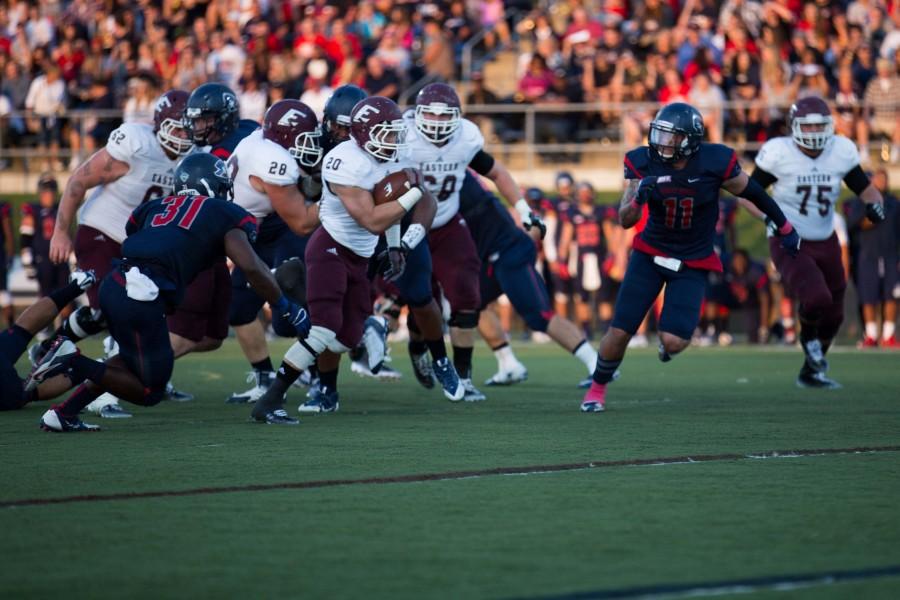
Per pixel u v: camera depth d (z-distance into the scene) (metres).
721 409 29.70
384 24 68.31
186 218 24.06
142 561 14.88
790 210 34.53
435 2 67.19
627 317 28.33
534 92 62.50
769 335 54.62
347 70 62.41
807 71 59.19
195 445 23.39
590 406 29.11
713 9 63.19
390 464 21.31
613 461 21.67
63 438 24.30
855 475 20.34
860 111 58.81
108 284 23.80
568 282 55.00
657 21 63.94
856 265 52.38
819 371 35.12
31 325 26.39
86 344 53.50
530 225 31.80
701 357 46.50
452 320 33.09
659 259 27.97
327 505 17.92
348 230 26.78
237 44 67.12
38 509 17.64
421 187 26.22
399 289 30.16
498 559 14.94
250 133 30.36
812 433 25.30
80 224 29.56
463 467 21.02
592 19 66.38
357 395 32.97
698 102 59.16
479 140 31.56
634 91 61.09
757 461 21.75
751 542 15.77
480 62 69.19
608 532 16.28
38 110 67.00
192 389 34.97
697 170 27.12
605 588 13.69
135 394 24.16
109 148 28.84
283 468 20.88
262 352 31.31
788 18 60.78
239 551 15.34
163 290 23.69
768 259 59.38
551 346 52.47
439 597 13.41
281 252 30.70
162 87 66.75
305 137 28.02
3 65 69.62
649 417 28.00
